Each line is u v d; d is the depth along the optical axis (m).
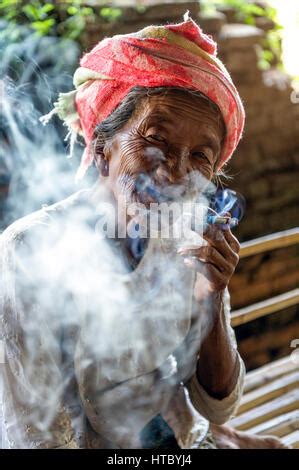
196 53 1.59
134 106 1.59
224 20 5.11
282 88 5.39
